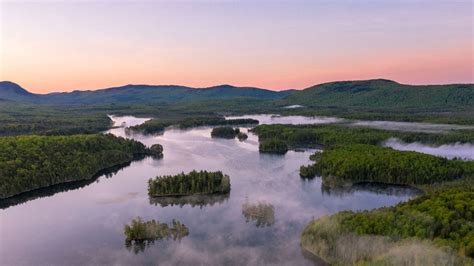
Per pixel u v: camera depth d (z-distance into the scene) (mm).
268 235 83000
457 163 129500
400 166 123875
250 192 115125
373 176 125062
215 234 84250
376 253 63812
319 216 93812
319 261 70812
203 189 113938
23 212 103125
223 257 73500
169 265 71312
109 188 124812
